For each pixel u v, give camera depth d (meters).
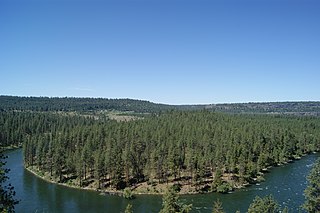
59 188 157.50
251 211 80.88
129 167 160.88
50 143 193.50
